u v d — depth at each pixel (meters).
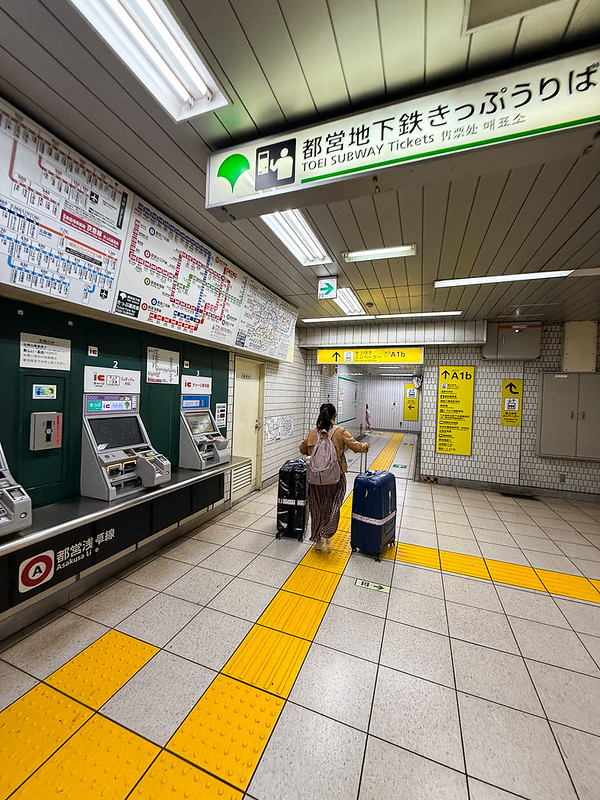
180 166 2.04
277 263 3.47
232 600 2.48
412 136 1.41
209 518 4.02
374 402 15.58
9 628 2.04
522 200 2.22
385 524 3.25
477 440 6.07
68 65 1.38
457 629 2.26
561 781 1.36
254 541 3.48
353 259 3.27
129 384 2.91
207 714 1.60
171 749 1.44
